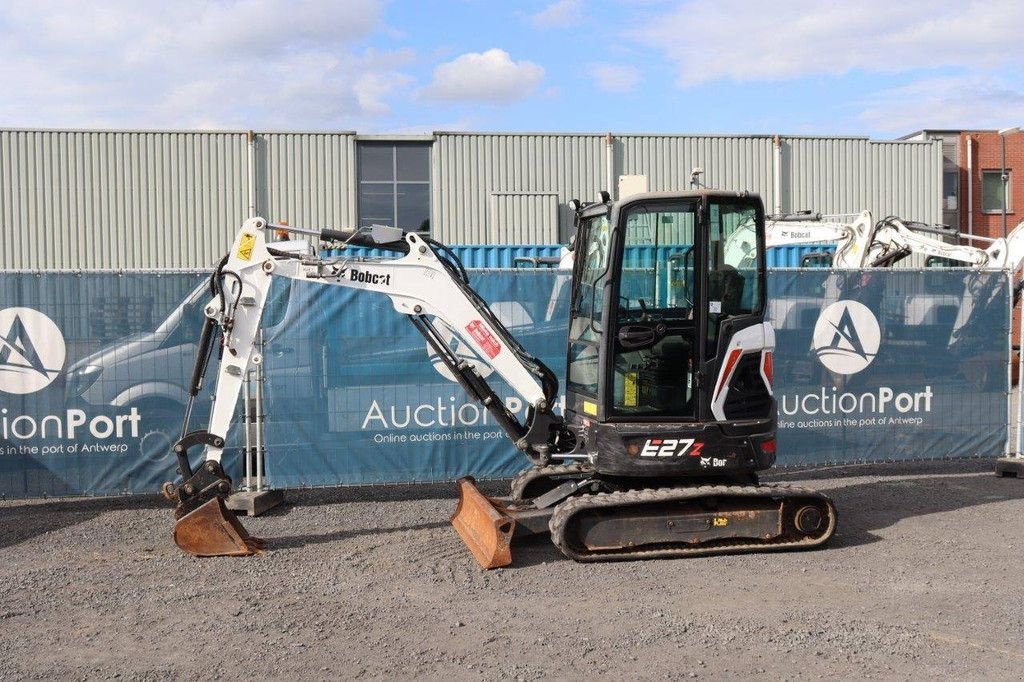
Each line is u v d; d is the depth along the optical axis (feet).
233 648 17.29
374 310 30.17
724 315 23.38
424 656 16.79
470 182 97.60
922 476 33.14
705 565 22.33
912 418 33.19
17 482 28.76
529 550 23.76
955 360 33.32
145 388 29.17
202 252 93.25
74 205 91.76
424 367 30.55
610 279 23.02
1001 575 21.29
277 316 29.71
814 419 32.63
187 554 23.72
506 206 97.14
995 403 33.60
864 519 26.73
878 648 16.89
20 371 28.68
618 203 22.97
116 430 29.09
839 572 21.62
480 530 23.58
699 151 99.66
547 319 31.55
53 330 28.73
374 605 19.67
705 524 23.06
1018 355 37.50
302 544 24.68
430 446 30.71
